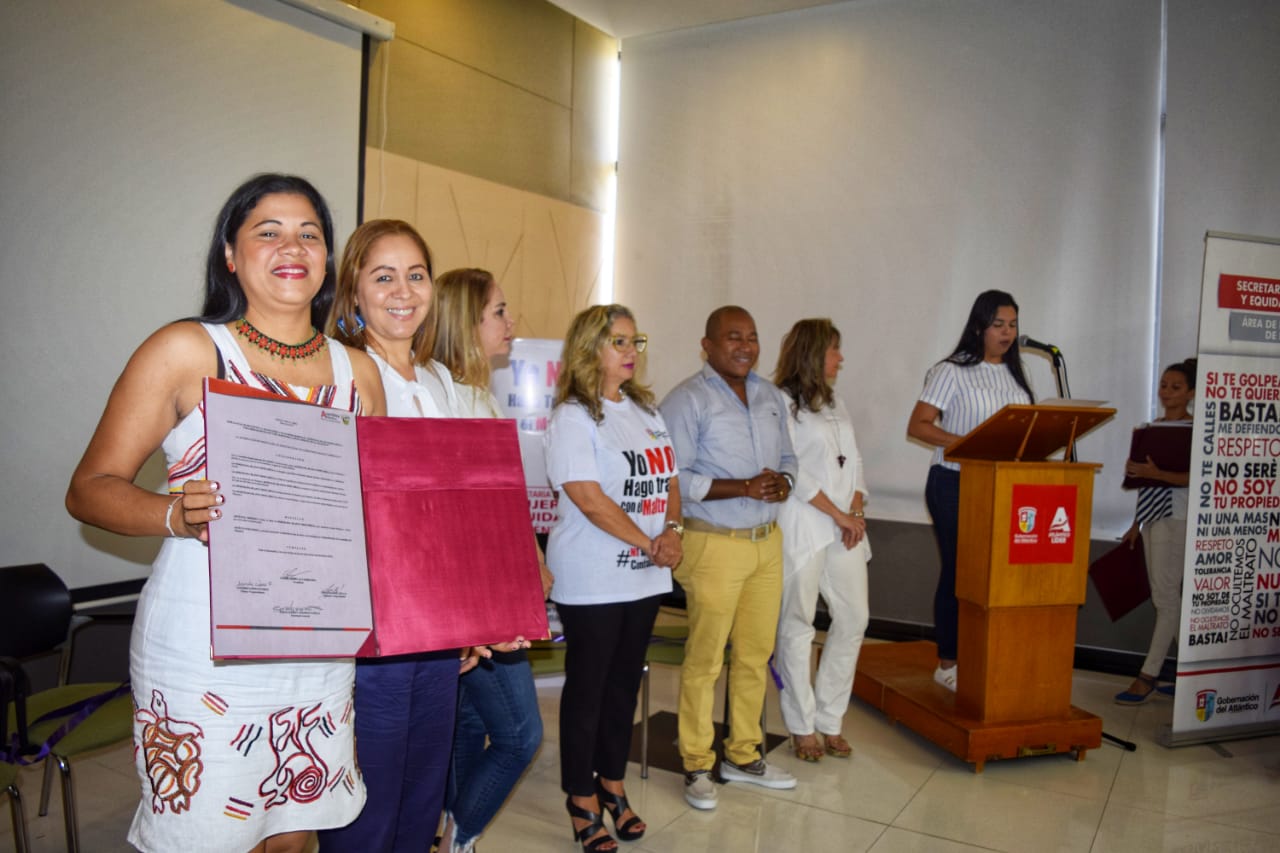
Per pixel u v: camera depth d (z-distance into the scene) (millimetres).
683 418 2855
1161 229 4625
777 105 5719
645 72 6219
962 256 5145
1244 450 3502
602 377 2498
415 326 1732
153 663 1213
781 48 5699
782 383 3295
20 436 2943
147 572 3365
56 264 3010
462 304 2156
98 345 3133
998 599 3156
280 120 3752
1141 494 4113
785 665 3277
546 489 3773
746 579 2848
